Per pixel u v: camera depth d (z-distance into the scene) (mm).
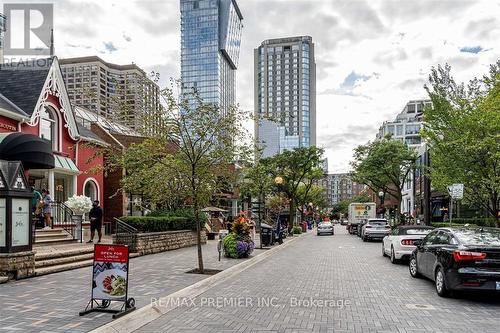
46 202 18844
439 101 18781
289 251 23219
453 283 9453
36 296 9008
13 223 10992
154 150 13375
